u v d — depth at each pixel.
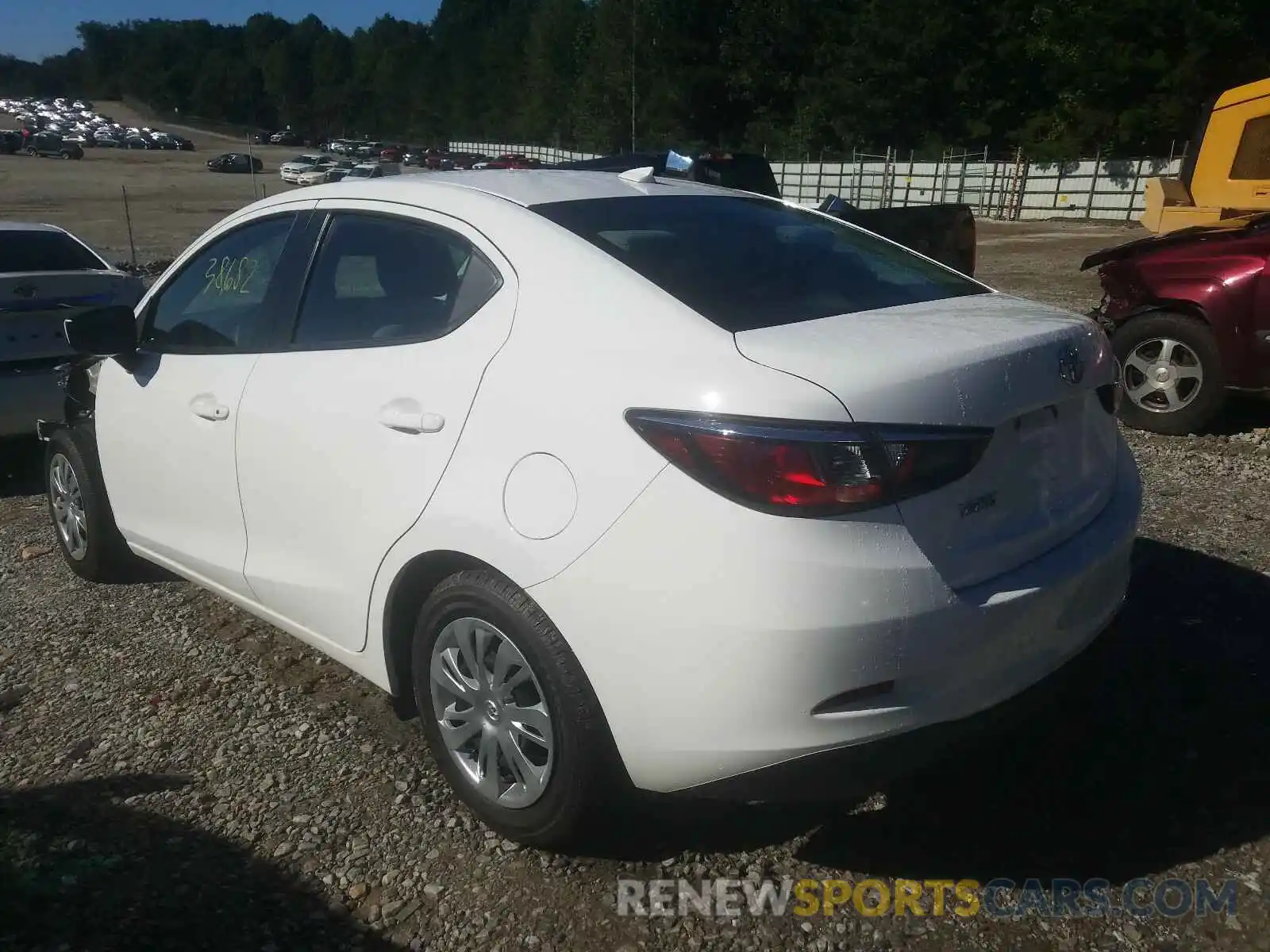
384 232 3.39
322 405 3.26
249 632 4.41
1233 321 6.72
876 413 2.42
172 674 4.07
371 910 2.77
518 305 2.93
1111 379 3.08
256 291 3.72
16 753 3.55
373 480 3.07
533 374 2.78
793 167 41.69
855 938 2.66
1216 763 3.31
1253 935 2.63
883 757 2.50
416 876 2.89
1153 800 3.15
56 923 2.67
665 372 2.57
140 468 4.17
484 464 2.79
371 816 3.15
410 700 3.31
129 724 3.71
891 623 2.42
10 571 5.16
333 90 111.62
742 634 2.40
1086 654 2.98
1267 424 7.38
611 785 2.73
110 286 6.87
